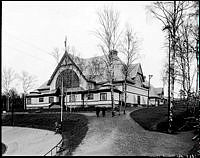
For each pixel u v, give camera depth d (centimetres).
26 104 6631
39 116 4741
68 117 4094
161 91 8575
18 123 4672
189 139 2292
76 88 5747
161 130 2695
